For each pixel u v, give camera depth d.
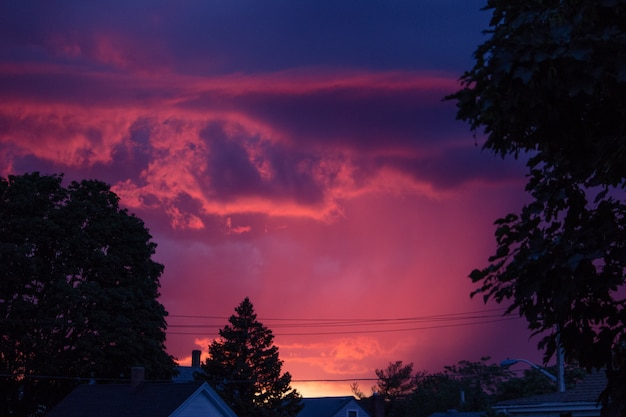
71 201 59.31
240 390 71.44
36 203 59.06
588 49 6.09
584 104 6.89
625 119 6.87
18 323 54.47
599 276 6.77
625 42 6.17
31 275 55.41
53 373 55.25
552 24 6.51
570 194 7.39
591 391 29.59
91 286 56.12
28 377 55.25
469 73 6.89
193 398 48.16
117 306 58.47
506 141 7.34
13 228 57.66
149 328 59.41
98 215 61.22
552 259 6.72
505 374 116.31
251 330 73.56
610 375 7.07
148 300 60.03
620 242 6.78
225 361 72.25
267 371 71.88
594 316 7.01
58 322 54.38
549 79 6.41
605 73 6.27
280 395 72.62
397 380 136.62
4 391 56.88
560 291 6.62
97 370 56.41
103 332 56.09
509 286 7.03
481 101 6.84
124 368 57.81
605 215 6.96
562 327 7.14
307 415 82.19
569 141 7.10
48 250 59.09
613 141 6.95
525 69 6.25
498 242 7.32
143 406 47.25
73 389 57.12
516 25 6.92
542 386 79.00
